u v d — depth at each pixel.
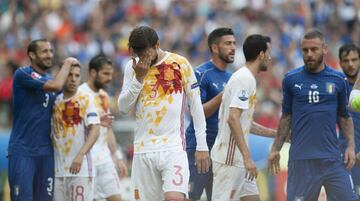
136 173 29.56
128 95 29.28
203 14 80.62
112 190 39.44
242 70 31.66
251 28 80.00
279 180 46.62
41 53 34.25
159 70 29.31
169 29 76.69
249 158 30.94
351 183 30.91
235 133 31.09
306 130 30.98
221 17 80.56
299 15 83.12
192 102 29.53
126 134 50.12
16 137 33.94
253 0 83.06
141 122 29.41
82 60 72.56
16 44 73.88
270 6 83.06
